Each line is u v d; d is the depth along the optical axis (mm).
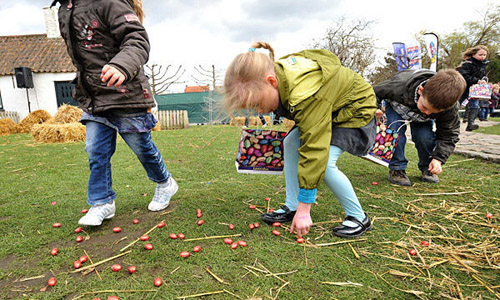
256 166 2123
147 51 1814
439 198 2410
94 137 1861
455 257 1536
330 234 1811
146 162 2096
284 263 1499
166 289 1309
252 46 1744
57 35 15758
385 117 2852
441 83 1919
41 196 2656
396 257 1551
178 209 2268
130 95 1832
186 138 7434
